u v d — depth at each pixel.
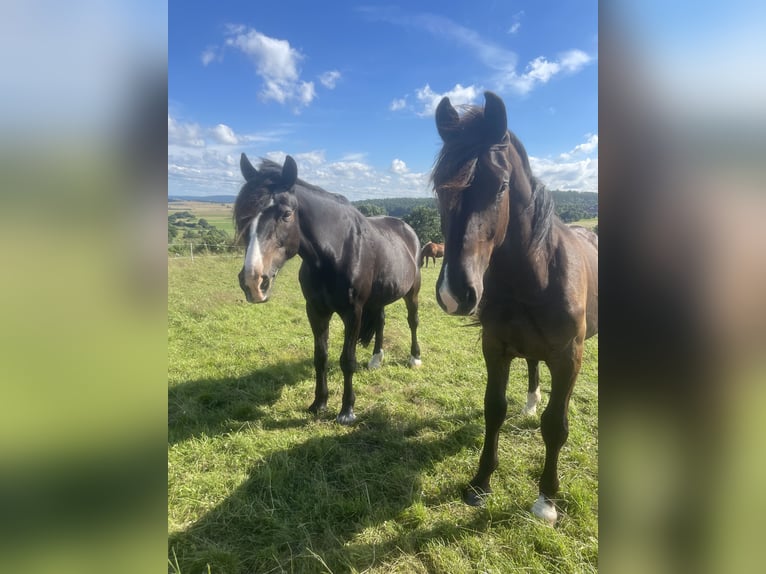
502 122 1.62
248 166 2.96
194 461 2.62
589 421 3.11
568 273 1.90
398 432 2.99
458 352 4.88
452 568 1.82
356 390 3.78
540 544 1.92
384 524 2.09
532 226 1.81
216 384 3.81
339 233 3.12
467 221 1.59
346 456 2.71
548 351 1.96
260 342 5.11
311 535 2.05
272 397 3.62
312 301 3.23
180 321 6.01
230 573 1.82
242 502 2.24
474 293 1.58
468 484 2.34
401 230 4.43
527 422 3.11
